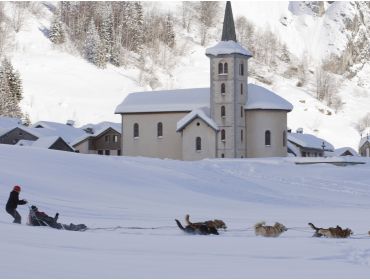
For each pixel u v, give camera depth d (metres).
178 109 130.50
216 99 126.25
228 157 124.75
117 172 73.69
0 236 29.27
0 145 81.06
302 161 109.38
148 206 55.12
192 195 66.38
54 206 48.66
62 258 23.72
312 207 64.19
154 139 132.75
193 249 27.42
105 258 24.12
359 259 25.61
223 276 21.11
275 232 33.44
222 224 36.72
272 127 127.62
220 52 125.81
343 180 90.12
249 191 74.94
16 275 20.55
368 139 179.62
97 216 44.97
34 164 70.00
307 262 24.39
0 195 50.41
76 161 76.31
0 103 197.25
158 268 22.30
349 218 48.38
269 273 21.77
